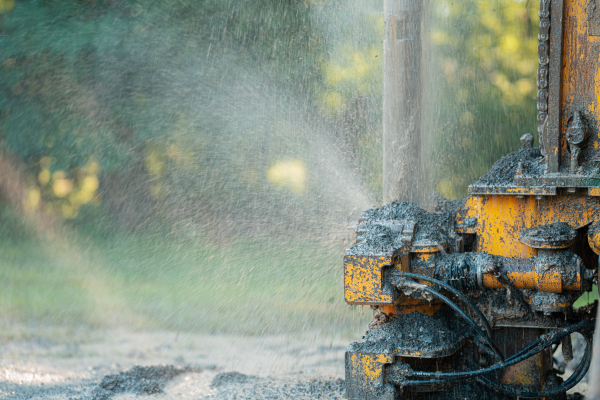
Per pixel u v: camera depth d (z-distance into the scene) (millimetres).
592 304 5434
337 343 9641
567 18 5055
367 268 5137
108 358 8883
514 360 5176
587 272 5039
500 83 16562
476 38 16672
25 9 18359
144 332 10719
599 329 4695
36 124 19203
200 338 10211
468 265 5285
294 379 7469
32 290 14633
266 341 9891
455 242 5555
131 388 7324
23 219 20594
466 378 5227
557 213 5254
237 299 12930
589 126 5070
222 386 7301
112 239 19062
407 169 6363
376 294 5133
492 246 5492
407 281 5152
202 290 13938
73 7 18297
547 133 5156
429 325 5410
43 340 10125
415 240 5422
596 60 5004
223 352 9164
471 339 5527
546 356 5676
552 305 5098
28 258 18281
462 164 15680
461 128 16094
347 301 5215
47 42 18438
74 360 8789
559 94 5086
